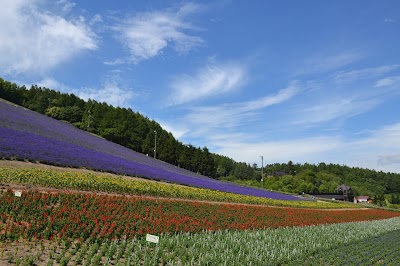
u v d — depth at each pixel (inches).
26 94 4714.6
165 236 576.1
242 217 979.3
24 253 413.7
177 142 4379.9
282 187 4079.7
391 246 772.6
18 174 820.6
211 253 498.0
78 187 916.0
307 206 1860.2
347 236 862.5
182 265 435.5
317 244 689.6
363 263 568.4
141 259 458.6
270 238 692.1
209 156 4638.3
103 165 1416.1
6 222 518.6
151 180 1524.4
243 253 520.1
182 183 1668.3
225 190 1840.6
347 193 4190.5
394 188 6067.9
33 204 613.9
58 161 1210.0
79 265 402.6
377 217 1731.1
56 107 4313.5
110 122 4160.9
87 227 539.8
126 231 559.5
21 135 1380.4
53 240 477.1
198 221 786.8
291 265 500.1
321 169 7386.8
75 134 2269.9
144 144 4192.9
